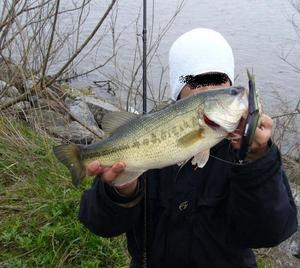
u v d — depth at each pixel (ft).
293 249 6.19
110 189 3.07
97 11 17.10
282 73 14.51
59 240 5.09
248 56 15.96
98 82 12.56
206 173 3.08
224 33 17.90
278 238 2.87
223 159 3.04
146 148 2.74
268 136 2.50
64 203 5.57
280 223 2.80
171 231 3.13
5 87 7.97
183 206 3.08
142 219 3.26
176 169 3.12
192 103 2.61
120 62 13.58
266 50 16.49
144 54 5.13
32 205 5.57
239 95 2.51
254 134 2.40
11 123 7.04
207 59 3.14
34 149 6.67
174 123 2.65
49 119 8.23
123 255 4.98
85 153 2.95
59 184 6.03
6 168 6.18
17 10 8.35
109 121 2.92
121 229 3.21
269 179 2.69
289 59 15.69
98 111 10.21
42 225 5.33
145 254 3.21
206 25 18.53
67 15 12.51
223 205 3.05
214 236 3.09
